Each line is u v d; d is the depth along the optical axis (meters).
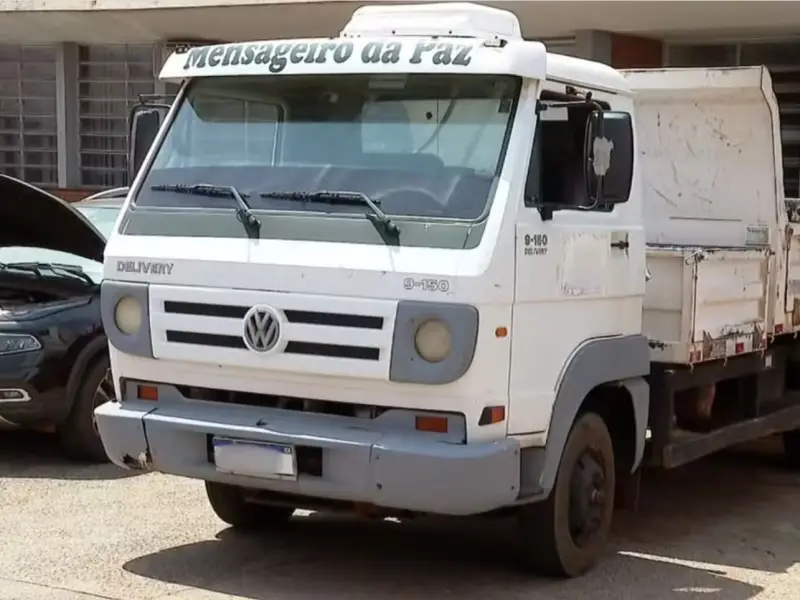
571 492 6.42
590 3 12.55
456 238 5.61
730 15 12.91
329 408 5.89
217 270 5.91
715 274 7.30
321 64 6.09
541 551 6.36
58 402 8.55
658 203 8.62
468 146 5.83
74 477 8.49
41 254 9.71
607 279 6.48
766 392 8.48
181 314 6.02
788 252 8.36
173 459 6.08
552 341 6.05
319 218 5.84
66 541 6.96
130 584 6.23
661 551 7.18
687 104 8.41
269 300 5.79
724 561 7.01
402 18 6.44
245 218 5.96
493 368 5.63
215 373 6.02
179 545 6.95
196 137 6.37
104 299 6.26
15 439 9.74
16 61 18.28
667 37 14.43
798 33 13.98
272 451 5.80
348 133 6.05
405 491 5.59
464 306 5.50
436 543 7.15
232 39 16.27
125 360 6.27
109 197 11.95
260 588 6.22
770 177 8.16
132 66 17.47
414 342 5.55
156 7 14.84
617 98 6.71
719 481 9.17
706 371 7.54
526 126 5.85
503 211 5.66
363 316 5.62
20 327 8.42
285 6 14.04
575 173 6.09
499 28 6.45
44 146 18.30
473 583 6.39
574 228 6.16
